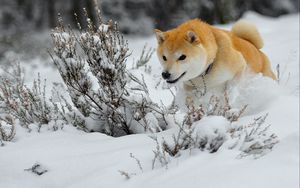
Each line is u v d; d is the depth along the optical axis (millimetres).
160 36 10539
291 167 6465
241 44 11016
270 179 6332
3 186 8234
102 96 10195
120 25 49719
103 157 8320
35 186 8109
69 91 10656
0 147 9570
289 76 12711
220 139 7637
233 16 43250
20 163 8734
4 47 36781
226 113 8797
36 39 41656
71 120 10633
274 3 54406
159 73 15180
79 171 8133
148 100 10102
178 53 9969
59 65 10328
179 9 50812
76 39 10312
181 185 6746
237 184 6379
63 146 9180
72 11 52656
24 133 10164
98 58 10031
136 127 10031
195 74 10055
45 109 10672
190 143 8000
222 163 7031
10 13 56781
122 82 10102
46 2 57594
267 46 20203
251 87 10000
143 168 7746
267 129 8078
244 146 7328
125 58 11062
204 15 48219
